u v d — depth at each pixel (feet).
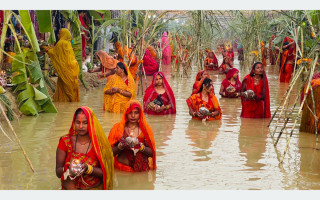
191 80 54.54
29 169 17.89
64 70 35.45
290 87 24.26
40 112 30.94
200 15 48.06
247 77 30.40
